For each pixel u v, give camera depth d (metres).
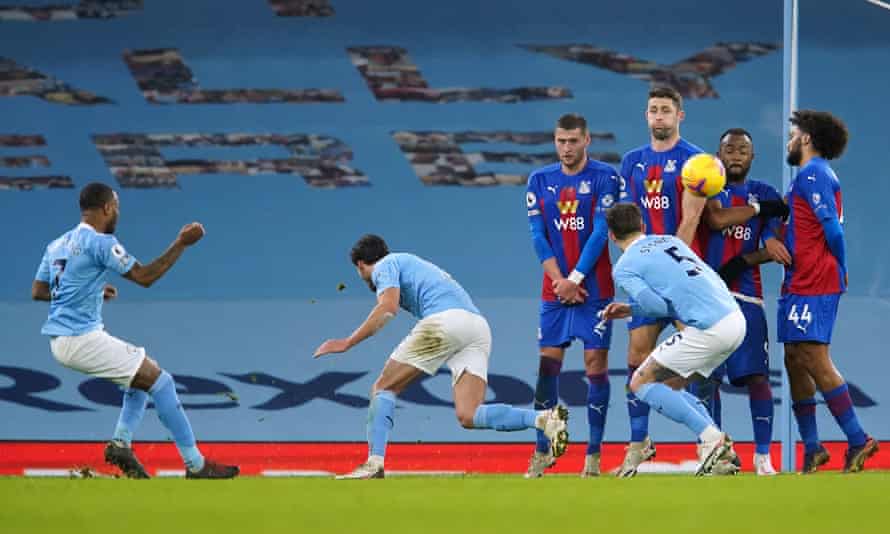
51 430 44.44
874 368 48.81
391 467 40.81
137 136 64.25
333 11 66.94
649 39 65.69
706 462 24.55
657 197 30.12
